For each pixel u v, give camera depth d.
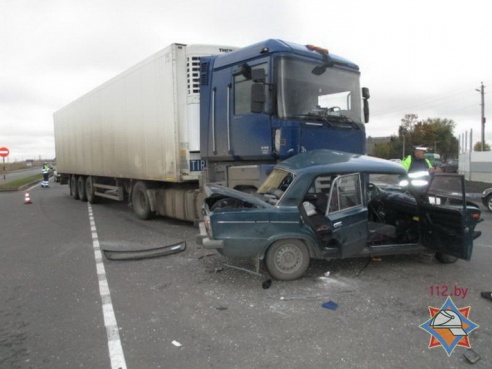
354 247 4.83
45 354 3.23
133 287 4.78
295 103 5.90
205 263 5.67
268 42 5.91
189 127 7.75
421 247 5.10
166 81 8.05
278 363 2.99
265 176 5.90
